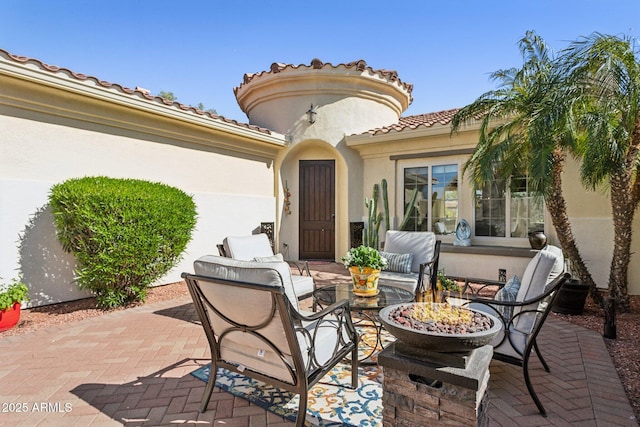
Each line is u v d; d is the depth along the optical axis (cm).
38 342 395
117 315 499
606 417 247
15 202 495
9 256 487
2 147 487
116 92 577
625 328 432
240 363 254
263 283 217
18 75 468
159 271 560
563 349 369
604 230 612
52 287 531
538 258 284
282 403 270
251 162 897
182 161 737
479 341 174
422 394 186
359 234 936
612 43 420
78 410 260
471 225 775
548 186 478
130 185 551
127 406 266
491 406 261
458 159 793
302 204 998
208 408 263
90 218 472
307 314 271
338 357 266
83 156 578
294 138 933
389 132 839
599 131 398
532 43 525
